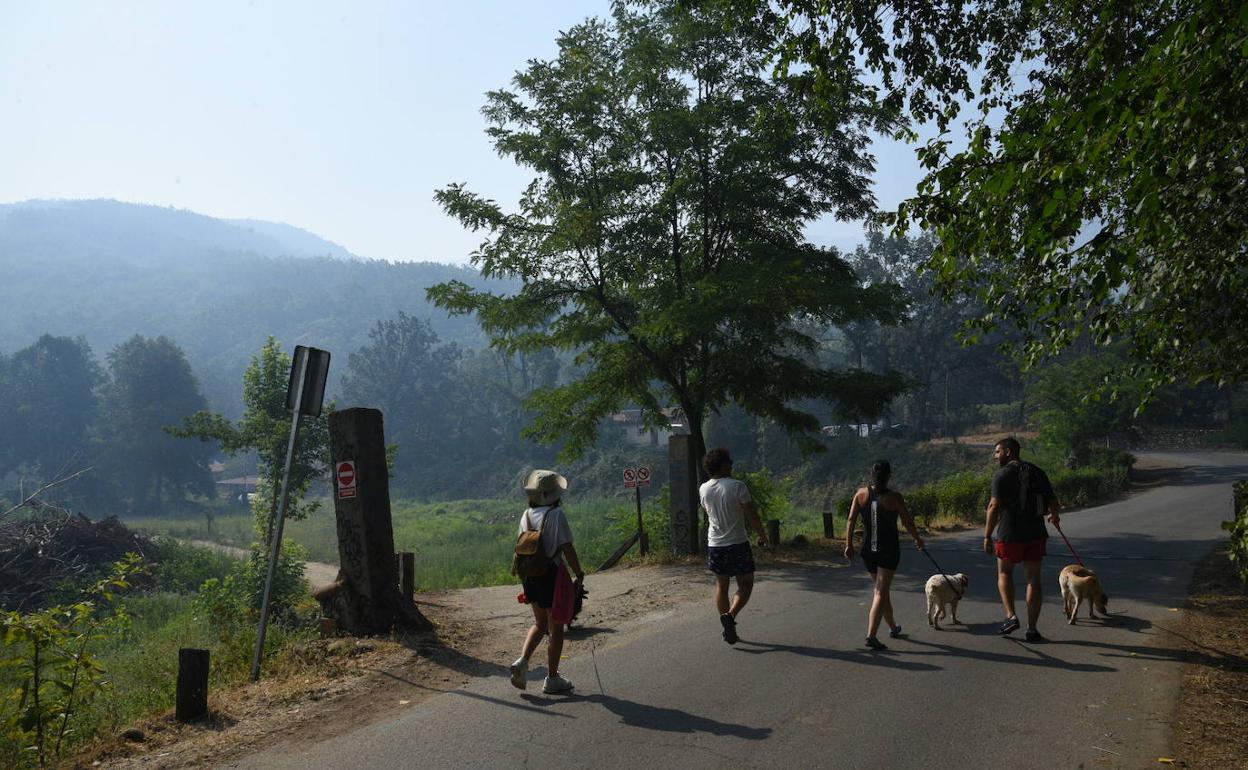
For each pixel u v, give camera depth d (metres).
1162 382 8.15
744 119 16.30
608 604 10.73
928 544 17.22
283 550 20.27
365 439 8.73
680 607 10.30
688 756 5.01
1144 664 6.77
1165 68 4.62
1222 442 64.69
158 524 70.12
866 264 75.81
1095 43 6.69
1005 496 7.76
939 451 68.81
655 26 16.88
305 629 9.10
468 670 7.38
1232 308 7.02
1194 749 4.91
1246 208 5.50
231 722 6.15
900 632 8.09
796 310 15.51
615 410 18.62
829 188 17.38
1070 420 42.06
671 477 16.50
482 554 36.59
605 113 17.16
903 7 8.30
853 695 6.13
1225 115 5.00
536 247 16.20
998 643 7.64
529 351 18.08
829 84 8.75
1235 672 6.50
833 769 4.75
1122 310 6.53
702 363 17.72
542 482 6.53
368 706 6.42
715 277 15.20
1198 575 11.58
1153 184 4.99
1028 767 4.72
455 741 5.46
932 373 82.12
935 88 8.67
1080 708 5.70
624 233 17.09
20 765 5.90
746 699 6.11
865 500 7.82
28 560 28.75
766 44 15.32
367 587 8.62
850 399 17.16
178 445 106.94
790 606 10.08
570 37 16.98
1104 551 14.86
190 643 11.75
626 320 17.73
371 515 8.69
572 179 17.27
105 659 12.97
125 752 5.61
